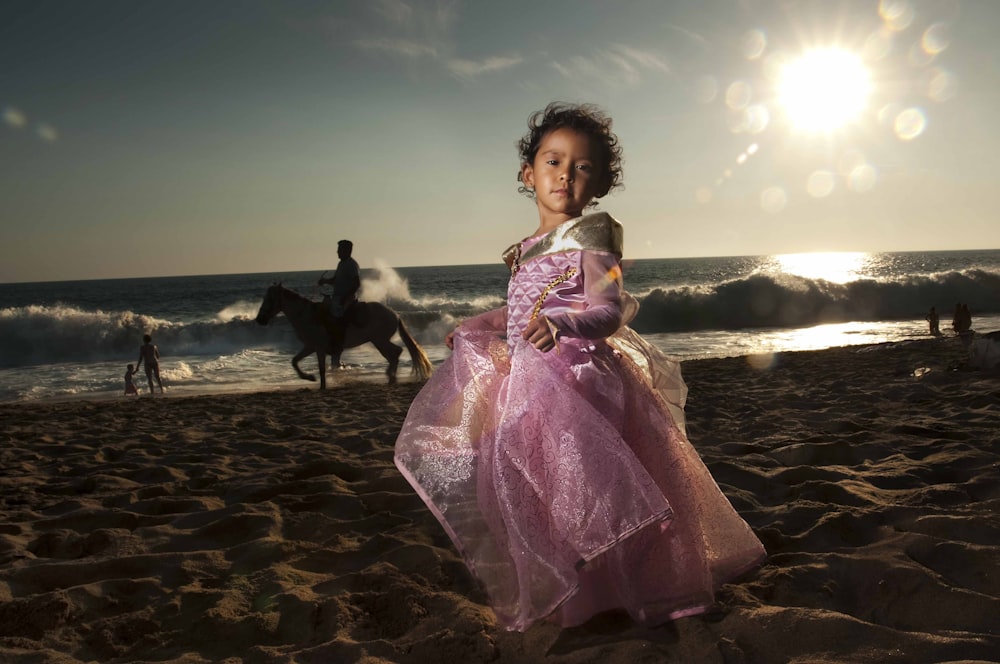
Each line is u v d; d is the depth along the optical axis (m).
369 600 2.66
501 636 2.30
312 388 13.27
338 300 12.55
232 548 3.33
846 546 3.05
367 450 5.70
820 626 2.22
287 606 2.63
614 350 2.44
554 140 2.43
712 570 2.42
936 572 2.69
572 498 2.11
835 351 15.20
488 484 2.31
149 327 23.30
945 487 3.64
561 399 2.20
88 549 3.46
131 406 10.95
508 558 2.26
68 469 5.37
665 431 2.36
